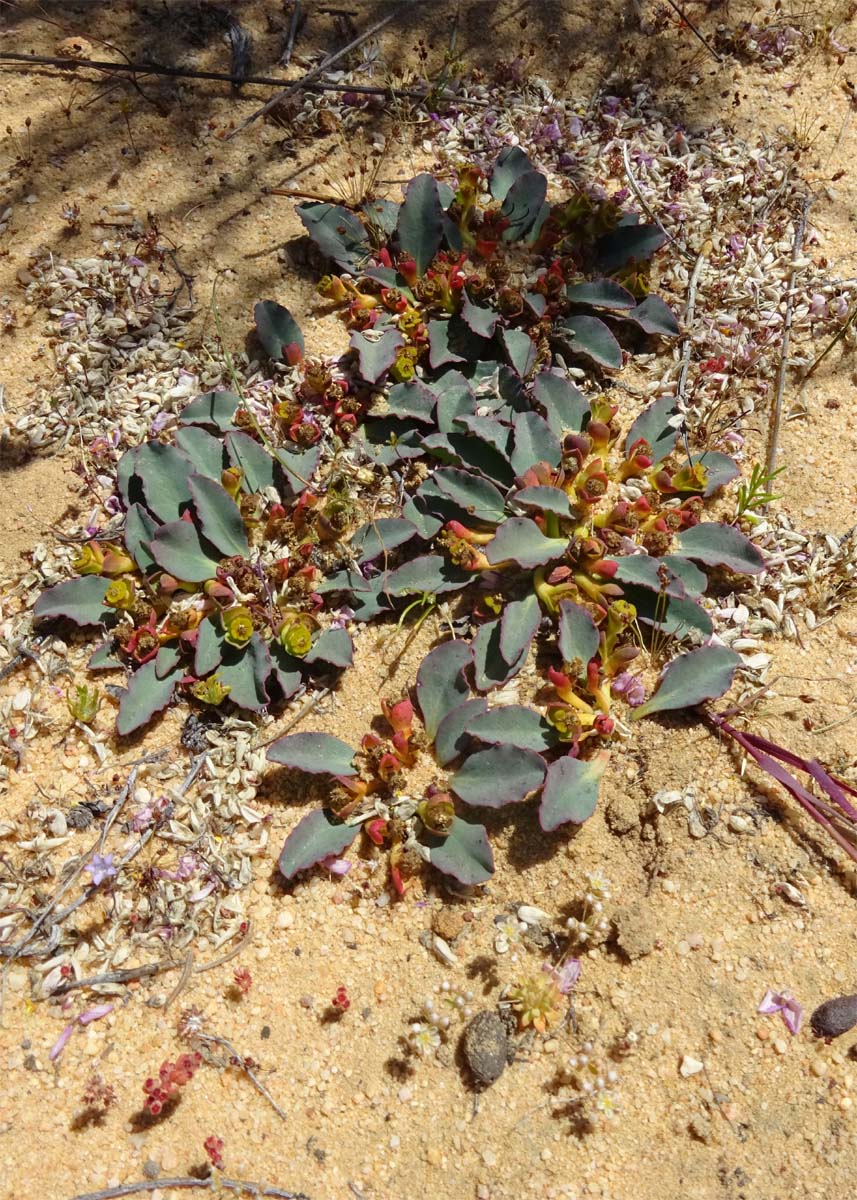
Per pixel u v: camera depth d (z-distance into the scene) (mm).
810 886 235
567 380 287
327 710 260
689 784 244
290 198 332
